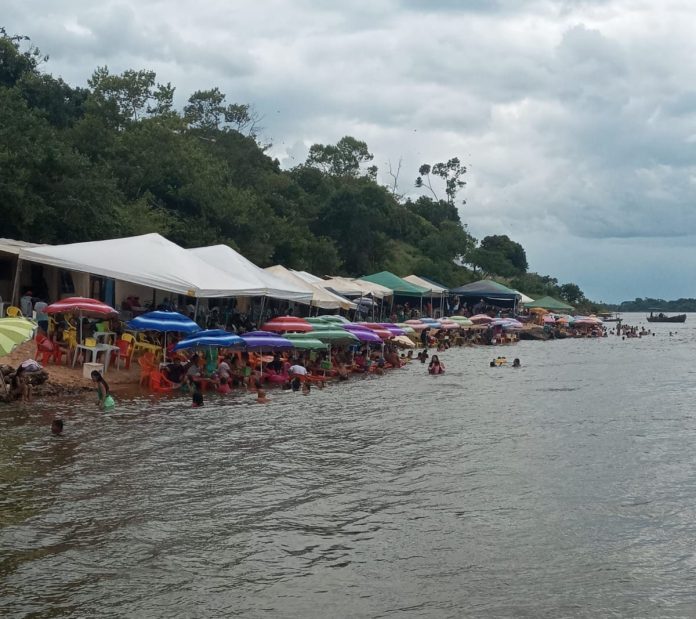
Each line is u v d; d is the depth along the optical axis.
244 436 19.77
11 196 38.56
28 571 10.62
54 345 26.53
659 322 140.88
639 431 22.34
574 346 65.00
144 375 26.52
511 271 123.62
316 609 9.71
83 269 29.16
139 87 63.88
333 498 14.48
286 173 99.19
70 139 56.66
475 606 9.91
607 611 9.84
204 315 39.88
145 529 12.40
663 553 11.89
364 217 89.19
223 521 12.93
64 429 19.27
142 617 9.34
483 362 45.47
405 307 71.00
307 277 53.81
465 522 13.23
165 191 59.31
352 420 22.94
